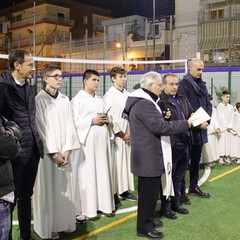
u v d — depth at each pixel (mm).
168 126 3754
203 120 3949
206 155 7379
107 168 4672
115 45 22156
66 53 24609
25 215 3729
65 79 17000
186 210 4824
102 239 4043
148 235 4039
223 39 16859
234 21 16453
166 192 4082
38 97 3887
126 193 5438
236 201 5305
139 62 9023
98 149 4613
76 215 4531
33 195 4008
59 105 3941
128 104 3943
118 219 4637
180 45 20453
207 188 5973
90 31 40125
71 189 4102
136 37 23094
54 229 4000
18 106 3324
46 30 36469
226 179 6547
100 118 4590
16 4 40562
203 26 17516
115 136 5121
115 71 5234
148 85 3893
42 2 37188
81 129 4523
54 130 3855
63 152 3914
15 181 3367
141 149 3840
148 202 3975
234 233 4188
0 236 2369
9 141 2305
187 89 5227
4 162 2357
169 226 4383
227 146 7855
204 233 4188
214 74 13500
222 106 7820
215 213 4820
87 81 4711
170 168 3992
